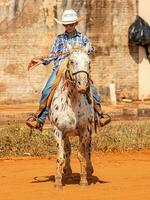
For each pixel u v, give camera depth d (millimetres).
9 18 32656
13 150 17531
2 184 12742
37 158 17031
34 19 32688
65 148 13180
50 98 12172
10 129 18875
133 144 18594
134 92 33875
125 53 33625
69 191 11836
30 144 17781
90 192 11711
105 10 33250
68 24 12250
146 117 28047
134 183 12734
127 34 33625
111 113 27484
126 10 33500
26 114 27141
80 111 11859
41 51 32781
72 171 14555
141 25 33438
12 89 32812
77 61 11312
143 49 33875
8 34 32688
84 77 11227
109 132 19234
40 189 12094
